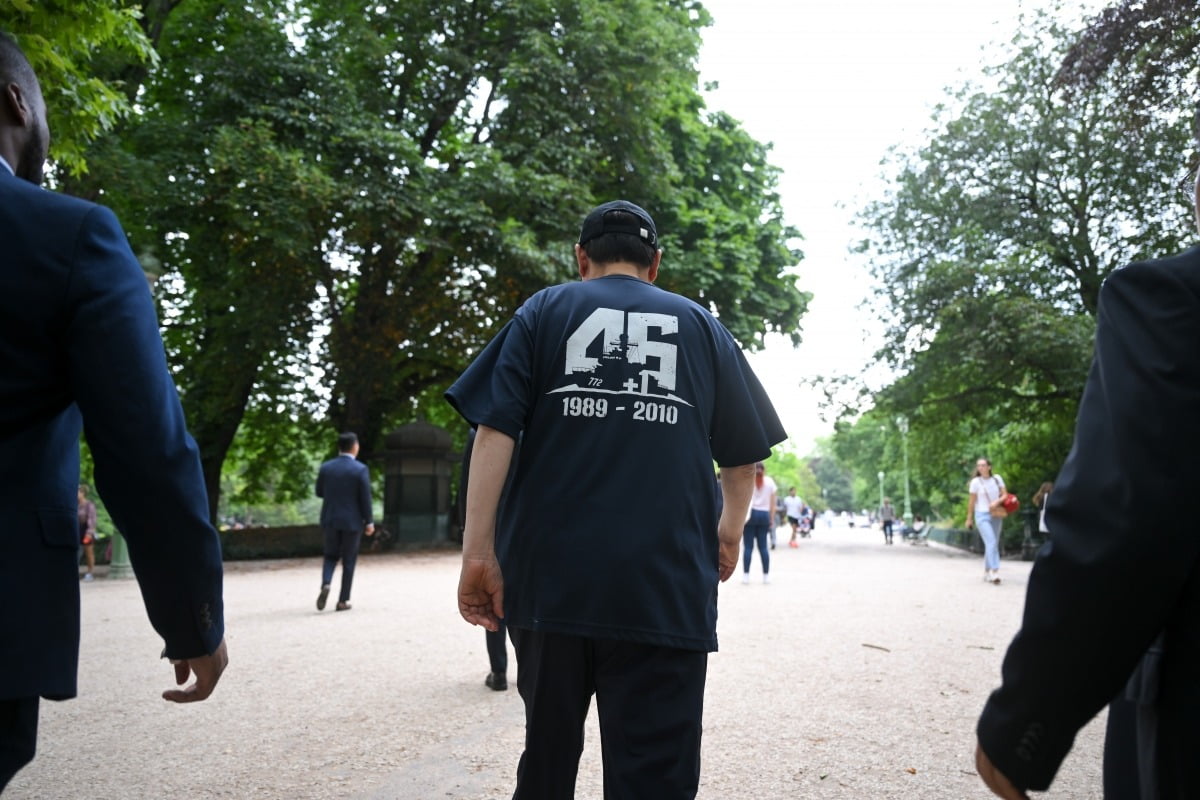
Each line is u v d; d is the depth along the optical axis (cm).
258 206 1759
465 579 218
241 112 1930
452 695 546
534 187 1978
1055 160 2275
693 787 209
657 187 2177
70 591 150
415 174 1992
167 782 378
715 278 2138
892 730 452
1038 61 2180
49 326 149
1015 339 2169
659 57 2112
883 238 2555
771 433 251
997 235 2408
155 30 1839
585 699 218
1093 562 116
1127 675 119
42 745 437
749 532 1380
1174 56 973
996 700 129
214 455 2403
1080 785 372
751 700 522
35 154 174
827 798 352
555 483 220
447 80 2216
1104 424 123
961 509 3153
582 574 212
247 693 554
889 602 1059
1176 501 114
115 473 148
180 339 2375
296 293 2084
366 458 2514
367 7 2205
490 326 2228
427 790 367
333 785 374
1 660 138
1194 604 119
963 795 354
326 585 977
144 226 2005
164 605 156
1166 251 2064
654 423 225
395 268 2247
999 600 1080
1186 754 117
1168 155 1912
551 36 2148
